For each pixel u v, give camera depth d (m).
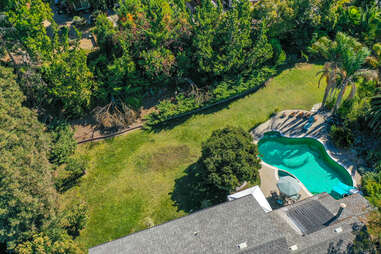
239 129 35.00
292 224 27.02
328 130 39.59
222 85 45.03
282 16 47.50
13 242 26.36
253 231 25.27
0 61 42.53
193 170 37.19
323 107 42.66
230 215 27.09
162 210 33.50
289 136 39.41
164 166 38.06
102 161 39.25
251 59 44.62
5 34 38.94
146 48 43.53
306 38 50.31
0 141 27.56
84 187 36.47
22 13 38.06
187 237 25.58
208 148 32.75
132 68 42.62
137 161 38.91
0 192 25.06
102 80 43.88
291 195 30.92
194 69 47.53
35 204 26.48
